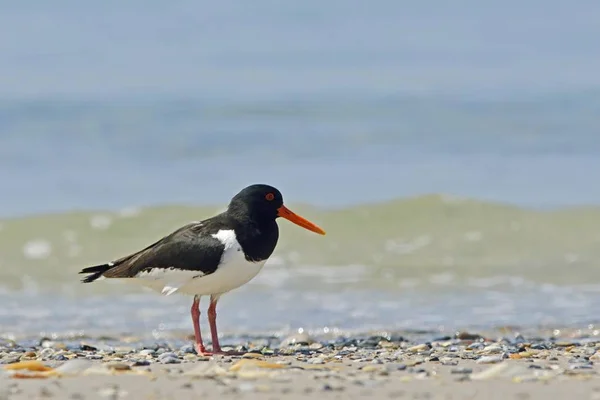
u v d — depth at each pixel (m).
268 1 63.50
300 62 43.84
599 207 20.03
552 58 43.94
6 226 19.20
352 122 30.84
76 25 55.00
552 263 17.11
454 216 19.47
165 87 37.25
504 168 25.27
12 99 34.44
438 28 54.78
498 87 36.62
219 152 27.44
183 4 62.44
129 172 25.50
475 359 9.79
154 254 10.41
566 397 7.39
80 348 11.25
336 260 17.47
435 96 34.97
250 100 34.25
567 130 29.31
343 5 62.25
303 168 25.69
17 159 26.92
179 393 7.56
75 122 31.00
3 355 10.30
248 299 15.12
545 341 11.64
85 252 18.44
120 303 15.07
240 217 10.28
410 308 14.41
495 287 15.73
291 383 7.98
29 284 16.34
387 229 19.05
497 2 63.12
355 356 10.09
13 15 58.12
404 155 26.98
